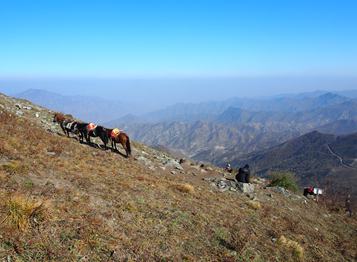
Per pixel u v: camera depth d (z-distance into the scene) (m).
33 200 14.85
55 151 24.88
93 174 22.28
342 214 39.41
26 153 21.98
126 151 32.25
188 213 20.88
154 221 18.17
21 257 11.95
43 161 21.44
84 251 13.52
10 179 17.03
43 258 12.31
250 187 33.47
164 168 33.53
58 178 19.42
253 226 23.45
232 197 29.44
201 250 17.36
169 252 15.97
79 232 14.41
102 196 18.67
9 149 21.34
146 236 16.45
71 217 15.30
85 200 17.39
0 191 15.20
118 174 24.33
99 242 14.34
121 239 15.27
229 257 17.52
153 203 20.39
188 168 38.72
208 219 21.23
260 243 21.06
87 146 31.27
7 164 18.50
